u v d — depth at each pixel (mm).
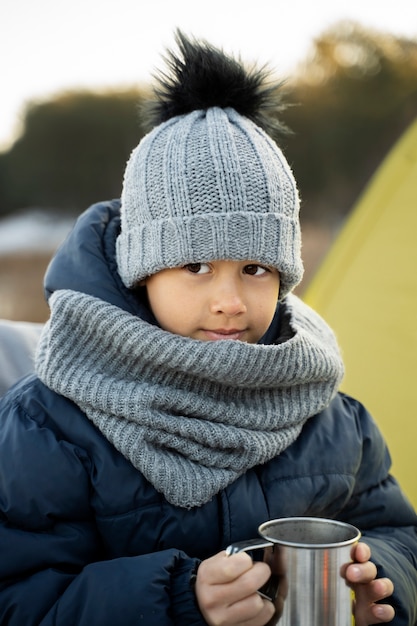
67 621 1014
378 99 10461
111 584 1017
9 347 1526
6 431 1125
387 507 1335
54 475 1091
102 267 1231
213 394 1188
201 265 1162
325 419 1314
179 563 1041
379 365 1917
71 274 1229
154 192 1175
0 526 1076
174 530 1111
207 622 982
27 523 1082
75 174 13086
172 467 1107
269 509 1175
